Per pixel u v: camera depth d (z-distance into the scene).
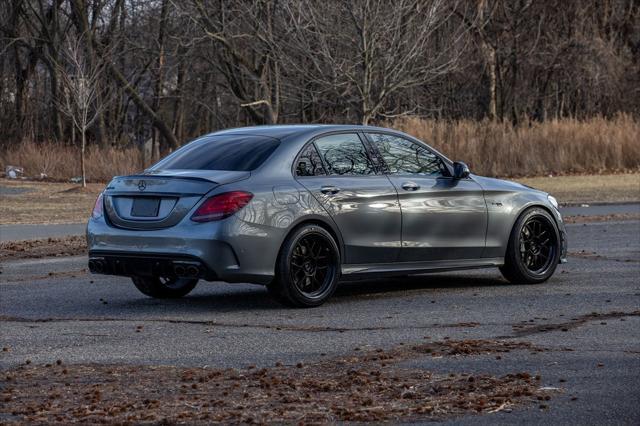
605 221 19.91
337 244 9.96
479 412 5.50
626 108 50.41
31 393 6.04
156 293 10.55
